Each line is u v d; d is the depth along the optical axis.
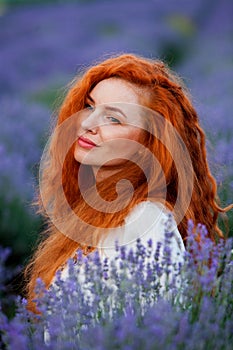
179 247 3.01
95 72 3.25
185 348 2.48
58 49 26.77
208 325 2.56
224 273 2.96
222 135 7.27
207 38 32.44
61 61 24.67
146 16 36.19
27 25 32.62
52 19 34.38
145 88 3.17
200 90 12.37
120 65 3.19
